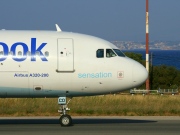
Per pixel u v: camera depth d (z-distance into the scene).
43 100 121.12
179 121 88.81
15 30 80.75
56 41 78.75
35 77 77.44
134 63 79.88
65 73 77.88
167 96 141.38
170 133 70.69
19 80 77.25
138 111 104.75
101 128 76.62
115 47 80.62
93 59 78.62
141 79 79.12
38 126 79.69
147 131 72.94
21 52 77.44
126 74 78.75
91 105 116.38
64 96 80.19
